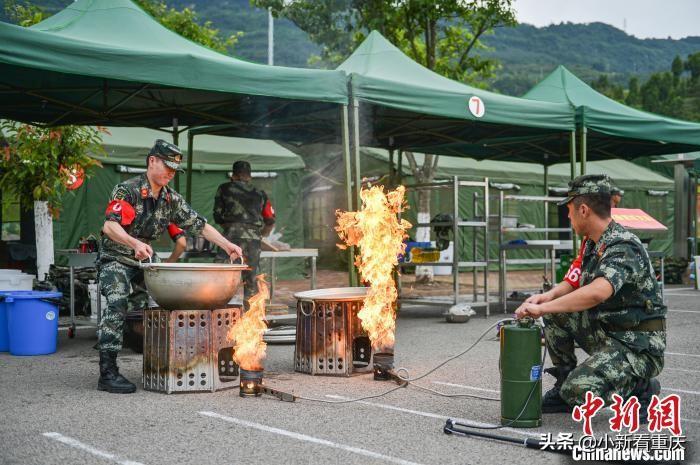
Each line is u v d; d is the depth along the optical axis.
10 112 9.13
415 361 6.54
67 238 13.81
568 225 14.91
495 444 3.89
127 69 6.51
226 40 19.53
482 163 19.86
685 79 105.50
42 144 10.39
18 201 12.78
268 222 9.28
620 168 23.30
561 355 4.62
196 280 5.10
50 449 3.80
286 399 4.93
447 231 10.18
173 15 17.92
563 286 4.48
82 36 7.07
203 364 5.25
